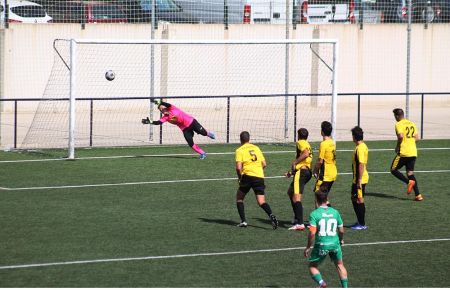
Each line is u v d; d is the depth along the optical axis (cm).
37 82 7238
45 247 2789
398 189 4031
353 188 3177
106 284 2375
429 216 3428
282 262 2666
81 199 3631
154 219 3262
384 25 8275
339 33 8094
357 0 8250
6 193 3738
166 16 7600
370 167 4669
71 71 4719
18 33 7162
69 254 2703
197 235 3012
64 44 7294
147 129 6256
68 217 3266
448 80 8531
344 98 8188
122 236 2969
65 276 2447
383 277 2525
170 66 7562
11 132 6003
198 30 7594
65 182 4034
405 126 3781
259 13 7962
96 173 4306
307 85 8006
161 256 2703
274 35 7862
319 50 8031
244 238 2984
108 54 7400
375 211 3522
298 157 3170
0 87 7125
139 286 2359
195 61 7644
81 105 7312
